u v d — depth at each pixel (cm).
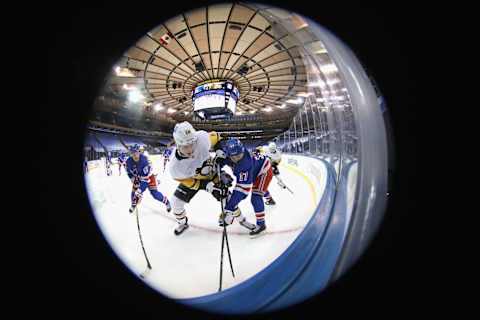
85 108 148
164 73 1341
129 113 2091
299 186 539
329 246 164
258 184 273
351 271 133
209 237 269
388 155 141
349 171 266
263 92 1711
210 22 884
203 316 135
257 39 1009
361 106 183
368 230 143
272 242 247
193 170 253
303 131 934
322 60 386
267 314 133
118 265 143
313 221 241
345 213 193
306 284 143
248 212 348
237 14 841
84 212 144
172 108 2227
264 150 525
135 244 255
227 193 265
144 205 407
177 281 188
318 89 541
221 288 176
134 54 1114
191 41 1021
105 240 146
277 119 2841
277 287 154
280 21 365
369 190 158
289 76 1413
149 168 340
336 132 386
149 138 2459
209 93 1459
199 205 390
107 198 424
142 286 142
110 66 152
